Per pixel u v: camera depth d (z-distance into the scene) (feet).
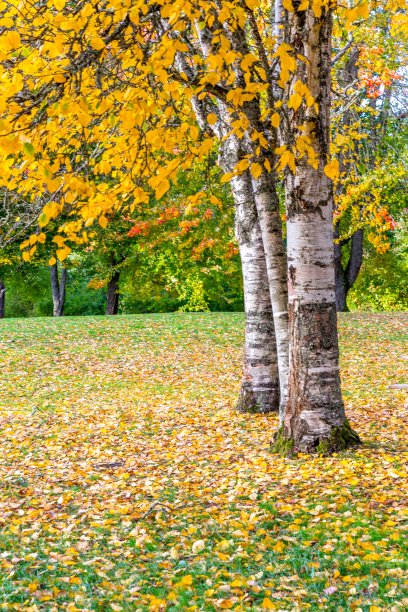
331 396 26.32
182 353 60.64
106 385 50.42
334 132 54.24
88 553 18.08
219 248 81.05
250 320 37.37
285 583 15.44
